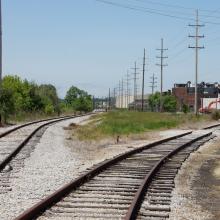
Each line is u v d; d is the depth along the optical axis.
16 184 16.45
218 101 142.62
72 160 24.52
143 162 23.55
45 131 46.69
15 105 70.88
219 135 46.56
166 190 16.25
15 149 26.48
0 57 58.78
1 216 11.66
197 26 91.12
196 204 14.32
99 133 46.06
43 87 129.25
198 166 23.73
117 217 11.87
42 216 11.84
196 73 90.75
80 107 175.88
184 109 157.25
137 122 63.19
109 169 20.78
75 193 14.96
